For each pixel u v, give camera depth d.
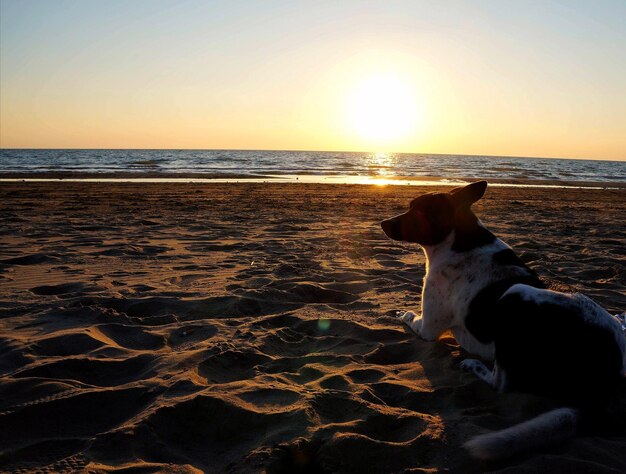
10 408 0.90
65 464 0.75
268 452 0.79
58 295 1.62
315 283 1.84
